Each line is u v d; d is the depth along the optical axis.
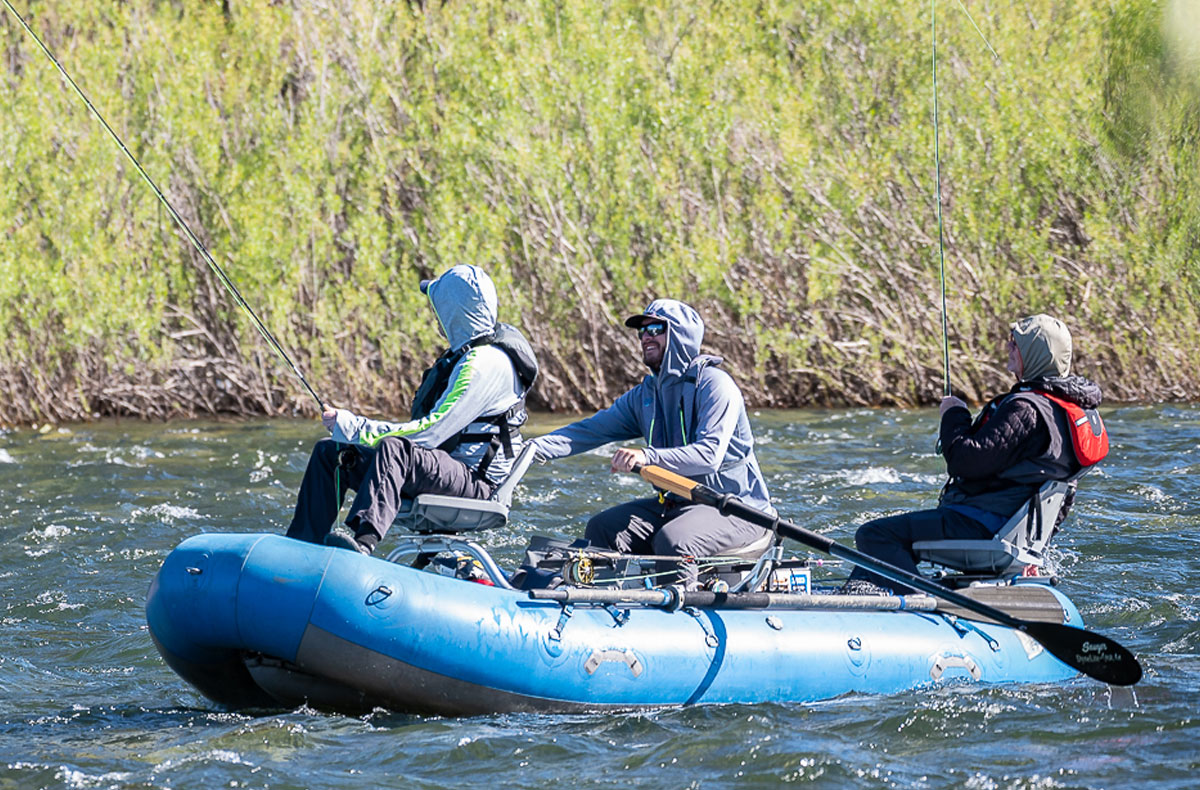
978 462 20.42
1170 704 18.64
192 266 55.22
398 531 32.41
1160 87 59.09
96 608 25.55
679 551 19.77
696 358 20.67
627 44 58.69
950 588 20.62
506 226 56.53
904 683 19.42
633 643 18.09
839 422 50.72
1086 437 20.55
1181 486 36.72
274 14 57.62
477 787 15.48
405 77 58.09
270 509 34.97
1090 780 15.56
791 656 18.84
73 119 54.81
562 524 32.81
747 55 59.47
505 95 57.19
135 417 54.38
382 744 16.77
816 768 15.89
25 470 40.75
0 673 21.25
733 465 20.53
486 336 19.19
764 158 57.75
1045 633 19.16
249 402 55.25
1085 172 58.91
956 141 58.66
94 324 53.75
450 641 17.20
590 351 56.22
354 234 56.25
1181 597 25.73
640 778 15.77
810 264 56.88
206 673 18.00
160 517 33.75
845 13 59.69
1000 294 57.69
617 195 56.81
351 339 56.03
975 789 15.37
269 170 56.16
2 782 15.58
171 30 57.34
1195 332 57.78
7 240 53.50
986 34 59.97
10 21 55.81
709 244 56.69
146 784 15.50
